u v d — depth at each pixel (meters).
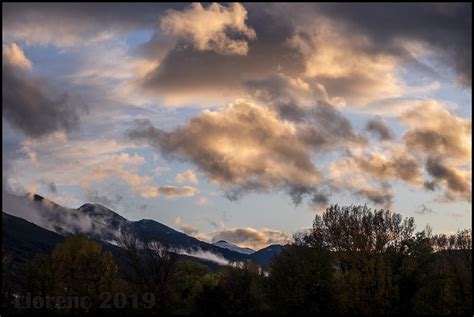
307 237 119.25
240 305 112.75
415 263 108.75
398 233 113.44
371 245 112.56
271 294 111.94
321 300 107.62
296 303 107.62
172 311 115.44
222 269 151.62
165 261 123.88
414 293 107.38
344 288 109.38
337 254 115.31
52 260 128.88
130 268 126.88
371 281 109.12
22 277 129.12
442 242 119.75
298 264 111.88
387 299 107.19
